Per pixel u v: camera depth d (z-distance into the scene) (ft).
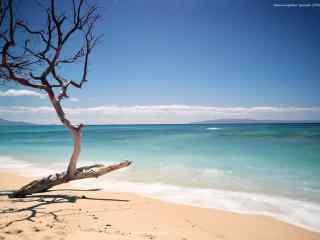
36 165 49.08
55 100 27.55
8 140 131.34
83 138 139.64
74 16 27.02
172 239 14.20
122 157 57.88
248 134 151.43
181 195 26.68
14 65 24.13
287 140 100.27
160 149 74.02
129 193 26.91
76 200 22.93
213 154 61.36
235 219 19.40
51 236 13.03
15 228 14.07
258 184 31.68
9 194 24.90
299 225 18.62
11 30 22.65
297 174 37.78
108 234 13.99
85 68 29.73
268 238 16.19
